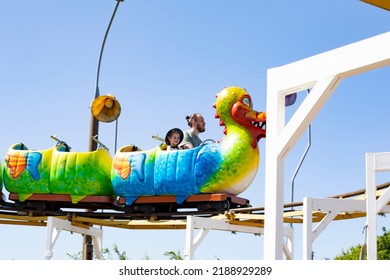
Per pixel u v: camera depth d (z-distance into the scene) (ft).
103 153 46.75
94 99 47.09
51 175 46.73
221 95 44.16
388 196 26.73
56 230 44.55
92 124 52.85
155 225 46.98
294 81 23.50
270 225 23.50
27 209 47.70
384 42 20.62
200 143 47.93
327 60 22.35
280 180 23.68
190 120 48.49
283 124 24.14
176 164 43.96
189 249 38.40
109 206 48.21
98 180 46.14
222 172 42.50
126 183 45.47
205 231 39.63
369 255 25.85
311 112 22.77
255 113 43.65
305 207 32.32
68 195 46.60
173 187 43.86
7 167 47.78
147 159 45.11
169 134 45.73
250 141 43.37
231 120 43.78
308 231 32.12
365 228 26.12
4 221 49.85
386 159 26.35
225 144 43.16
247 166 42.91
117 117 47.96
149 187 44.73
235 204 44.34
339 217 41.42
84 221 47.09
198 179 43.06
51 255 43.37
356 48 21.45
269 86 24.35
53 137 47.37
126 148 46.96
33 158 47.24
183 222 45.16
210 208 43.29
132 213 46.26
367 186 26.50
